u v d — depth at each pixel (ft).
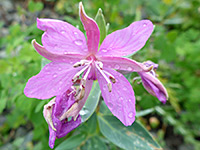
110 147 0.33
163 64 0.47
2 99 0.27
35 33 0.25
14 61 0.29
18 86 0.26
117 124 0.24
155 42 0.29
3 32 0.50
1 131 0.40
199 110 0.44
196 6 0.48
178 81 0.45
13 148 0.39
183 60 0.46
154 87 0.18
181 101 0.46
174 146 0.44
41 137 0.29
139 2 0.49
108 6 0.37
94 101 0.19
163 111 0.40
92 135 0.26
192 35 0.46
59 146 0.24
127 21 0.26
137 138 0.23
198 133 0.45
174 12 0.48
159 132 0.42
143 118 0.42
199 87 0.44
